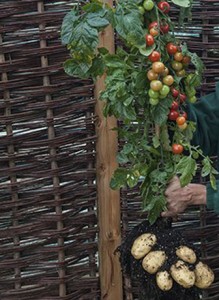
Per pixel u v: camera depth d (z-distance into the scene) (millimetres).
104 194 1770
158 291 1406
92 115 1749
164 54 1352
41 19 1655
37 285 1773
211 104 1645
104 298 1823
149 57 1299
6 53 1652
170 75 1360
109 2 1670
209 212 1864
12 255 1742
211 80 1836
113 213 1782
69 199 1752
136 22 1271
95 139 1749
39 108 1693
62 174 1734
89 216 1787
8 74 1665
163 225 1457
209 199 1474
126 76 1359
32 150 1707
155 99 1314
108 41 1694
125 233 1805
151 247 1396
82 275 1817
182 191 1440
